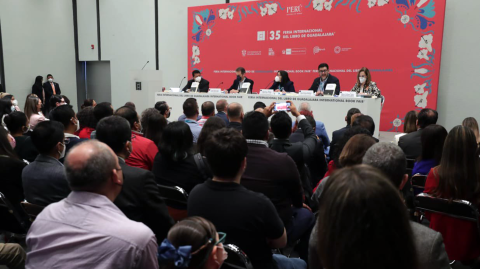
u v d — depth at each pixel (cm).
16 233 236
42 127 189
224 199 145
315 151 276
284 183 191
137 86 762
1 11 927
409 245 65
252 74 828
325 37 730
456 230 198
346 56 712
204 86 690
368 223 63
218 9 855
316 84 589
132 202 170
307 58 755
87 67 1141
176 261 89
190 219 105
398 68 663
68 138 268
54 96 544
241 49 836
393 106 676
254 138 205
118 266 110
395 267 64
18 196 238
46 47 1037
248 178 191
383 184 66
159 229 181
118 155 185
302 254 229
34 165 188
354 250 63
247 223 142
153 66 1005
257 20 809
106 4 1054
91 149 122
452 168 191
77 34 1115
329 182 72
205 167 213
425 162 246
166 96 664
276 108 305
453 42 635
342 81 722
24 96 994
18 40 969
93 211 116
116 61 1062
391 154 133
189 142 216
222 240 105
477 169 191
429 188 205
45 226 117
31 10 993
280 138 244
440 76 652
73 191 122
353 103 495
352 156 170
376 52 681
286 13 770
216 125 252
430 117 315
